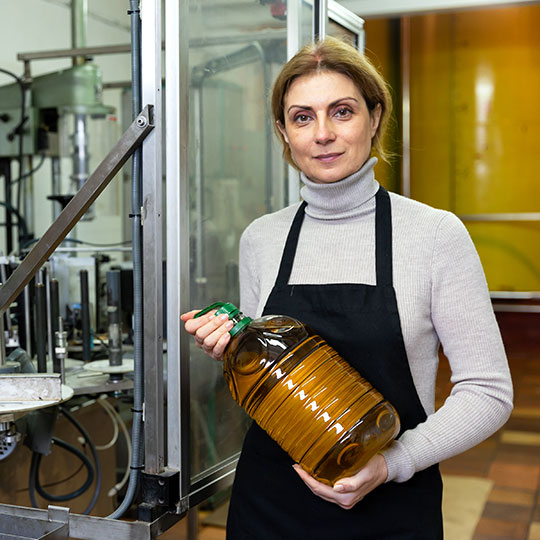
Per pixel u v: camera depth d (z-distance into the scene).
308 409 0.97
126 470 2.90
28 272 1.28
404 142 6.77
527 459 3.38
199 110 1.45
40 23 4.04
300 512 1.13
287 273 1.17
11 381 1.26
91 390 1.95
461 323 1.04
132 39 1.20
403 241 1.09
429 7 3.58
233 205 1.66
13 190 3.73
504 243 6.64
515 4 3.48
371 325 1.07
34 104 3.13
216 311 1.07
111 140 3.16
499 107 6.54
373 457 0.99
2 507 1.22
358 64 1.07
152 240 1.19
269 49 1.77
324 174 1.11
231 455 1.58
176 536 2.50
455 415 1.02
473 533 2.60
